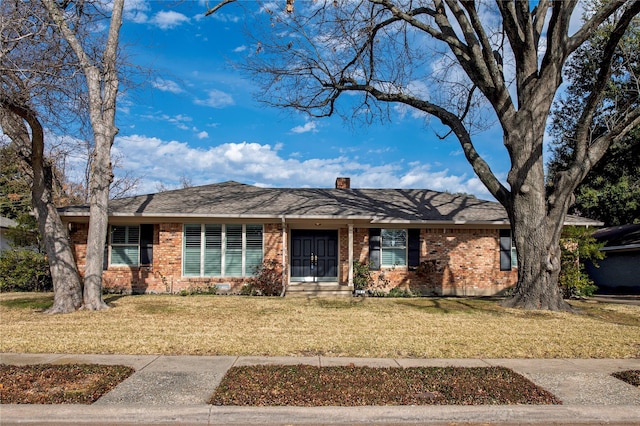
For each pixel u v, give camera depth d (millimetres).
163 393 6008
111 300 14969
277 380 6516
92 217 13320
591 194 28250
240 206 18953
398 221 18453
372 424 5391
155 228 18453
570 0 12492
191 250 18438
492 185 14492
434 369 7199
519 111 13859
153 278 18297
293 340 9164
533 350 8633
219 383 6449
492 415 5500
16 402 5566
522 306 13758
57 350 8242
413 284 19062
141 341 8961
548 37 12828
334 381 6492
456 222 18688
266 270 18109
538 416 5539
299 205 19188
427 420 5441
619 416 5570
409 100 16188
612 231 27734
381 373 6910
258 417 5363
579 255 18078
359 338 9383
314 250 19359
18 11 11469
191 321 11227
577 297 18406
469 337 9617
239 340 9133
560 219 13812
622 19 12391
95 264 13234
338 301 15352
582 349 8742
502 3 13062
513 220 14195
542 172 13914
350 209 18844
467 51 14664
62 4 12961
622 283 25922
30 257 18406
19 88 11609
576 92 27969
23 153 13094
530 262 13789
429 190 24000
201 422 5340
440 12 15242
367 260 19109
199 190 21828
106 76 13477
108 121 13539
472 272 19234
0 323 10828
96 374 6754
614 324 11438
